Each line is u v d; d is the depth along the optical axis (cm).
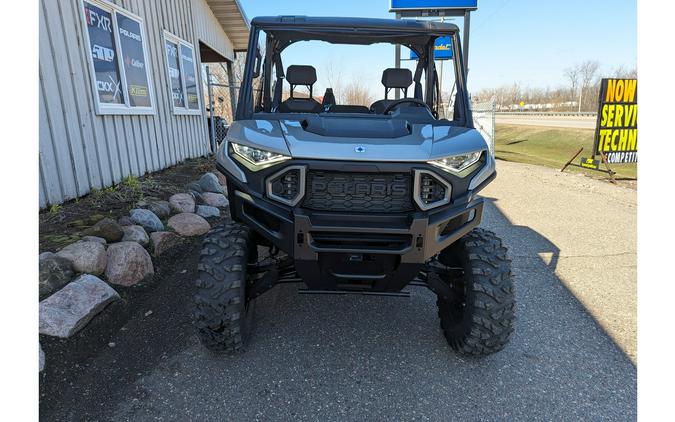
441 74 365
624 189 862
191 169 818
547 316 338
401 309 347
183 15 927
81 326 283
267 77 346
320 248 235
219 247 258
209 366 266
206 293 249
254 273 279
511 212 676
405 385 253
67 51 499
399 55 402
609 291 382
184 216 496
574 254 479
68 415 223
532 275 420
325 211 243
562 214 662
